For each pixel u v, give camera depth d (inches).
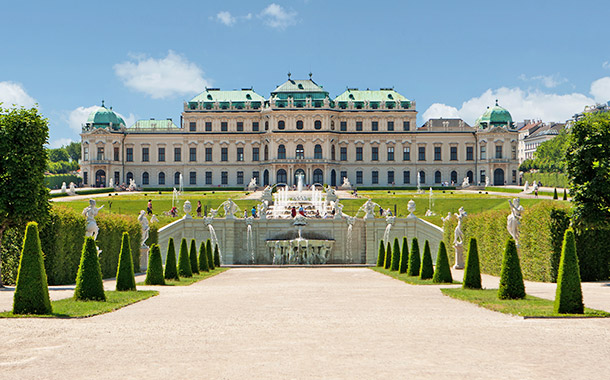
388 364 692.7
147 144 7273.6
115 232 2089.1
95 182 7106.3
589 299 1231.5
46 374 659.4
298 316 1023.0
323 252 3029.0
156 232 2613.2
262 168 7145.7
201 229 3068.4
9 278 1710.1
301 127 7017.7
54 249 1702.8
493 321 962.7
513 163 7111.2
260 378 640.4
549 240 1744.6
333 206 3912.4
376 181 7229.3
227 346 786.2
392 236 3070.9
